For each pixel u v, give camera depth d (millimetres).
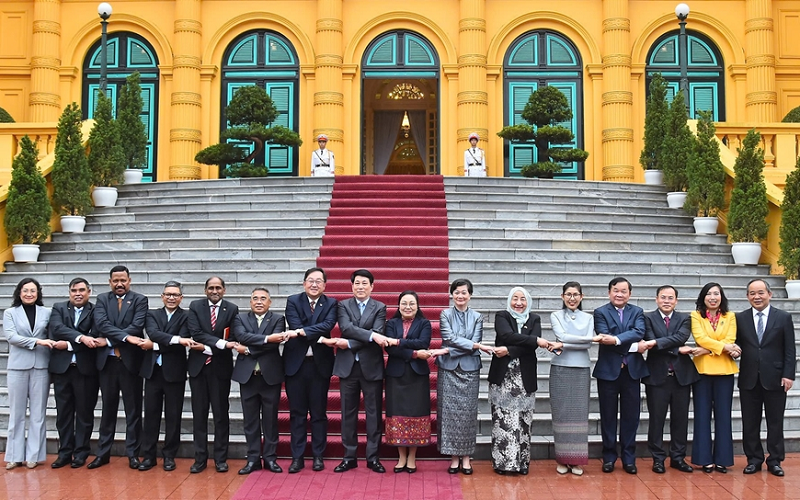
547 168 16453
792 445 7754
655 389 7125
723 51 19172
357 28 19109
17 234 11445
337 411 7977
